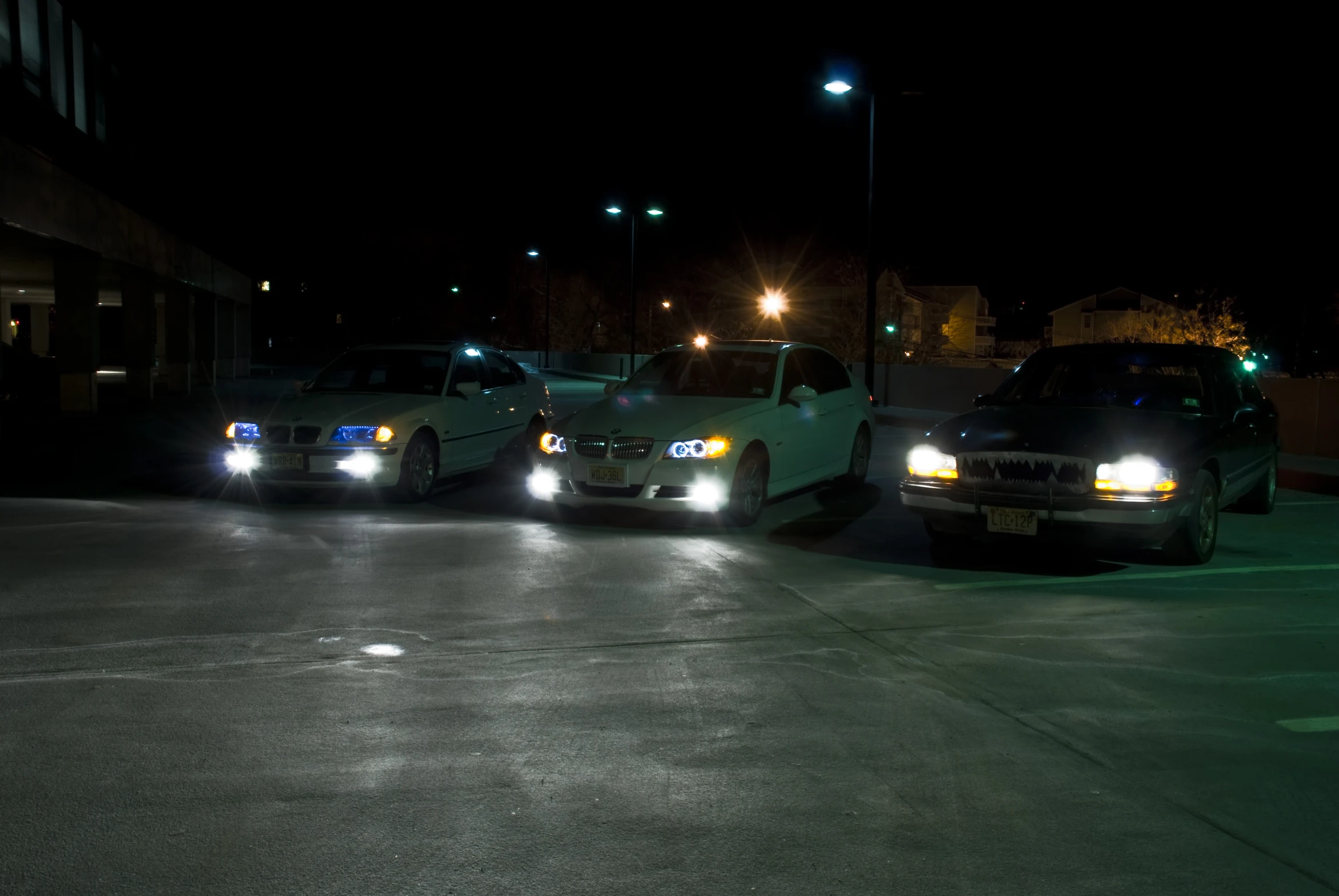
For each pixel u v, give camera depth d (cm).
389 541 851
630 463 886
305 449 1016
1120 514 707
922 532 905
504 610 637
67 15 2448
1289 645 571
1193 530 753
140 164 3130
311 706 468
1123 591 693
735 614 632
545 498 948
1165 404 853
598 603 655
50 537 854
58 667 519
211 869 322
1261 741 434
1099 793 381
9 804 367
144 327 2680
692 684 502
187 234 3762
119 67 2906
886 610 642
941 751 420
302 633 582
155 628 589
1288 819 362
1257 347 4975
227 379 3928
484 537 871
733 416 924
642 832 349
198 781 387
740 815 362
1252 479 919
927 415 2455
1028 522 732
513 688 495
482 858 330
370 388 1141
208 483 1196
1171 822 359
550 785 386
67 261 2120
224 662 529
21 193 1511
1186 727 449
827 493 1141
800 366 1069
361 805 368
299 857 330
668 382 1039
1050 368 903
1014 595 681
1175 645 570
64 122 2412
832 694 489
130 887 312
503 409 1230
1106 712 466
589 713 462
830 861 330
